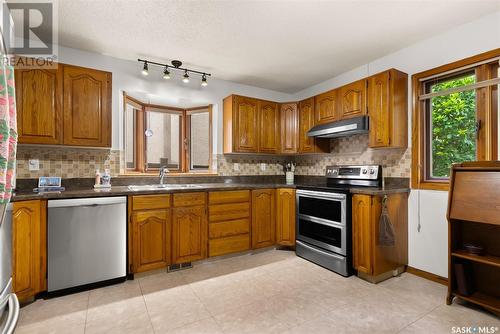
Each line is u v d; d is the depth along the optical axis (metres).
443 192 2.36
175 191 2.60
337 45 2.62
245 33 2.38
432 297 2.09
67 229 2.09
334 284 2.33
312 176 3.86
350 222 2.54
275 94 4.13
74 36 2.44
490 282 1.96
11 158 0.93
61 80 2.34
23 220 1.90
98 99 2.51
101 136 2.52
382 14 2.09
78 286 2.14
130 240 2.38
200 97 3.45
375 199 2.35
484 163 1.92
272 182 4.04
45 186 2.37
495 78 2.05
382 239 2.29
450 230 1.99
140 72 3.05
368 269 2.35
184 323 1.73
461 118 2.34
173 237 2.59
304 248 3.01
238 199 3.01
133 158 3.33
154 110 3.48
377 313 1.85
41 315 1.81
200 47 2.66
